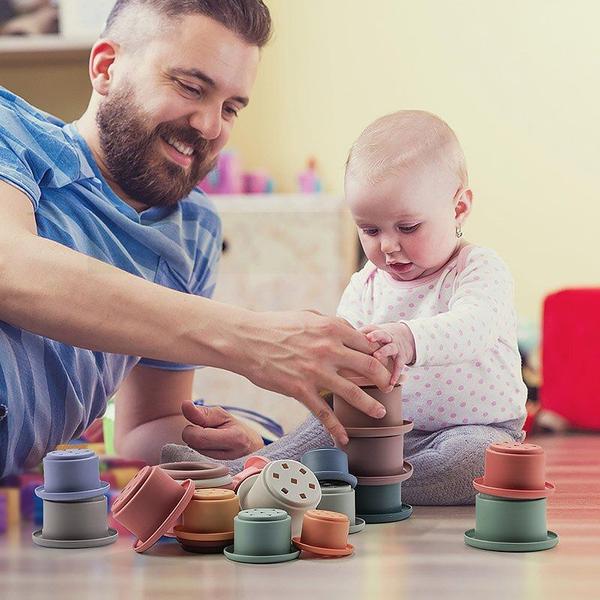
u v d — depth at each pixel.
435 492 1.27
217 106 1.44
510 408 1.38
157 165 1.46
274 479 1.06
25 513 1.24
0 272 1.16
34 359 1.30
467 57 3.26
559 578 0.92
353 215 1.42
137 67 1.42
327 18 3.31
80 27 2.98
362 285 1.52
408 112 1.47
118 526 1.16
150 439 1.63
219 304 1.18
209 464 1.18
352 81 3.31
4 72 3.22
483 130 3.25
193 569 0.96
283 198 2.91
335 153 3.34
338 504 1.10
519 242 3.24
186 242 1.58
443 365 1.29
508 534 1.04
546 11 3.21
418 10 3.27
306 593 0.87
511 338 1.39
